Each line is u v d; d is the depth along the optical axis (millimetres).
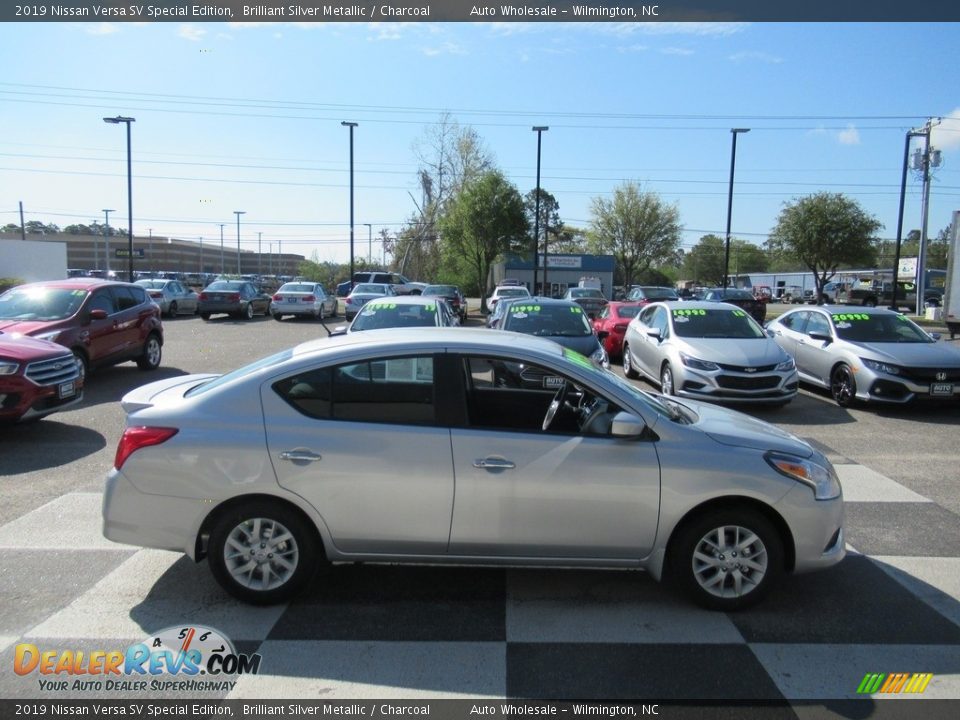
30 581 4258
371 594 4141
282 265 124938
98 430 8344
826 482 3963
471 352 3967
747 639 3652
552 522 3812
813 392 12094
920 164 33312
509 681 3260
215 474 3797
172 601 4016
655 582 4336
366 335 4320
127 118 30938
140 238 108375
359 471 3787
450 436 3824
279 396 3904
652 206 49625
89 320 11414
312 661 3420
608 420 3943
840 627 3795
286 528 3863
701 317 11281
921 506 5965
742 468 3814
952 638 3695
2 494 5898
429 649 3527
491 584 4293
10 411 7426
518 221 35875
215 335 20734
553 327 11438
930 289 46844
